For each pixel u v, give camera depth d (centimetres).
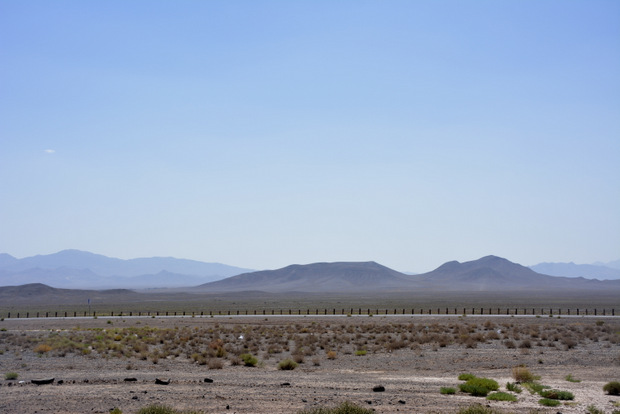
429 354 4391
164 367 3491
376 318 8788
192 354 4106
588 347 4878
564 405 2178
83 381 2742
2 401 2166
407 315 9700
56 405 2089
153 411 1872
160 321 8350
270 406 2084
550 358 4075
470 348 4800
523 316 9275
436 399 2291
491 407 2077
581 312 11644
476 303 16538
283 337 5853
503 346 4934
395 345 4784
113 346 4556
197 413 1859
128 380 2770
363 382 2853
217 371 3331
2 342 5012
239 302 18912
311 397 2300
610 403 2242
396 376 3181
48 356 3997
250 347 4869
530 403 2231
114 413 1906
